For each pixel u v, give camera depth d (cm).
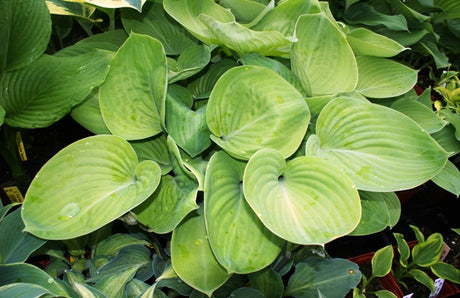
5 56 78
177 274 68
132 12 90
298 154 79
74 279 75
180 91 83
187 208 66
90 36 96
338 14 114
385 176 71
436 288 95
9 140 87
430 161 71
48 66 78
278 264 80
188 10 84
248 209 70
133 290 74
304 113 71
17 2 76
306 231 64
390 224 83
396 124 74
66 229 65
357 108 75
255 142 72
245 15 93
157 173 70
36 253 77
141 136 76
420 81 132
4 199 96
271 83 72
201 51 84
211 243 63
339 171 68
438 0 117
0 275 62
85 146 70
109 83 75
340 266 79
